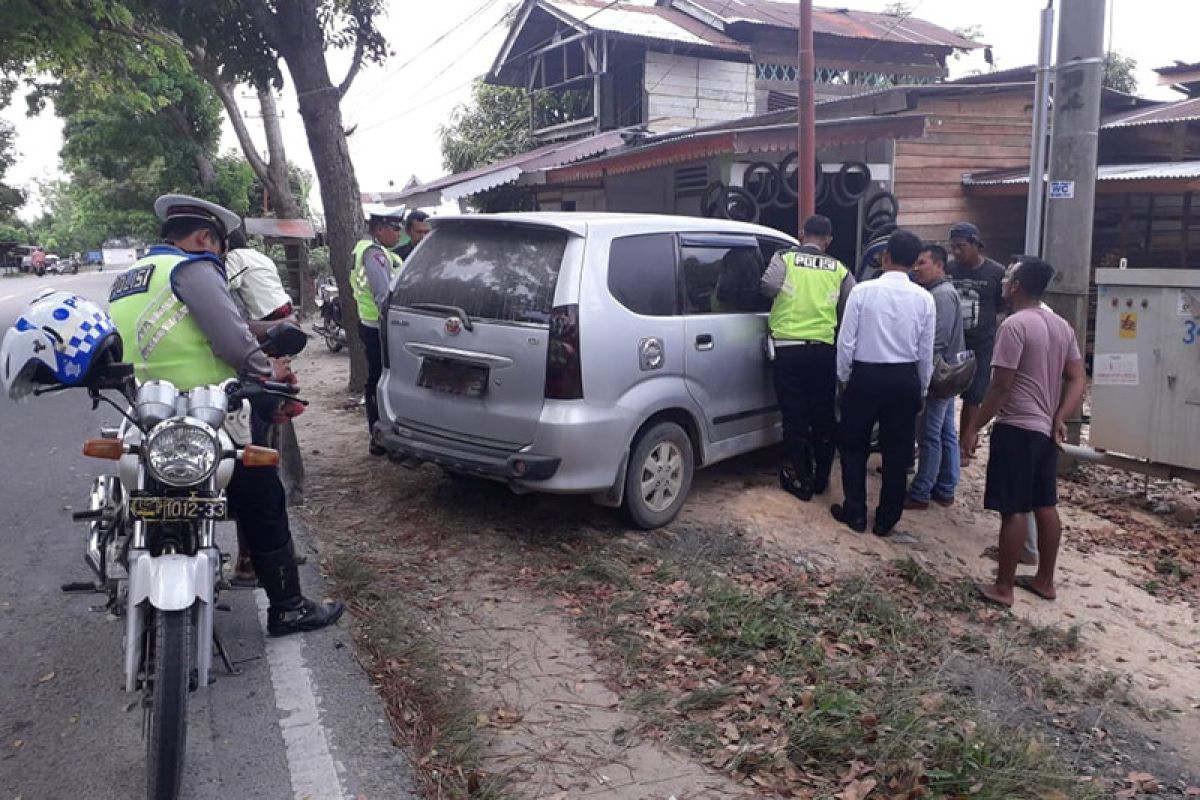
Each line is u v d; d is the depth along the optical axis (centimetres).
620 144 1567
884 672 434
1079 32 736
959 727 383
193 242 370
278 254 2262
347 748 346
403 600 470
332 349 1410
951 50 2034
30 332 306
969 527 646
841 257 1281
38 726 362
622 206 1527
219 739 349
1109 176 1170
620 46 1883
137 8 1122
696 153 1029
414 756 345
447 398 537
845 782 341
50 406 970
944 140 1336
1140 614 554
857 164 1112
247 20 969
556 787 331
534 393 502
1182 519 711
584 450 500
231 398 337
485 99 2358
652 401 532
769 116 1325
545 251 516
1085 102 740
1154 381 719
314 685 388
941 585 548
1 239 5597
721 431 595
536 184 1424
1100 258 1334
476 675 405
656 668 418
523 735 362
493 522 571
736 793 333
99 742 352
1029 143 1393
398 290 573
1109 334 744
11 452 770
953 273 716
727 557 538
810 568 539
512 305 512
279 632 427
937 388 616
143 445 305
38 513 612
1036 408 526
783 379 611
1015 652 476
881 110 1264
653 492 551
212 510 316
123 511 350
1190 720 442
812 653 432
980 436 873
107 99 2166
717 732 370
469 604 470
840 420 603
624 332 518
